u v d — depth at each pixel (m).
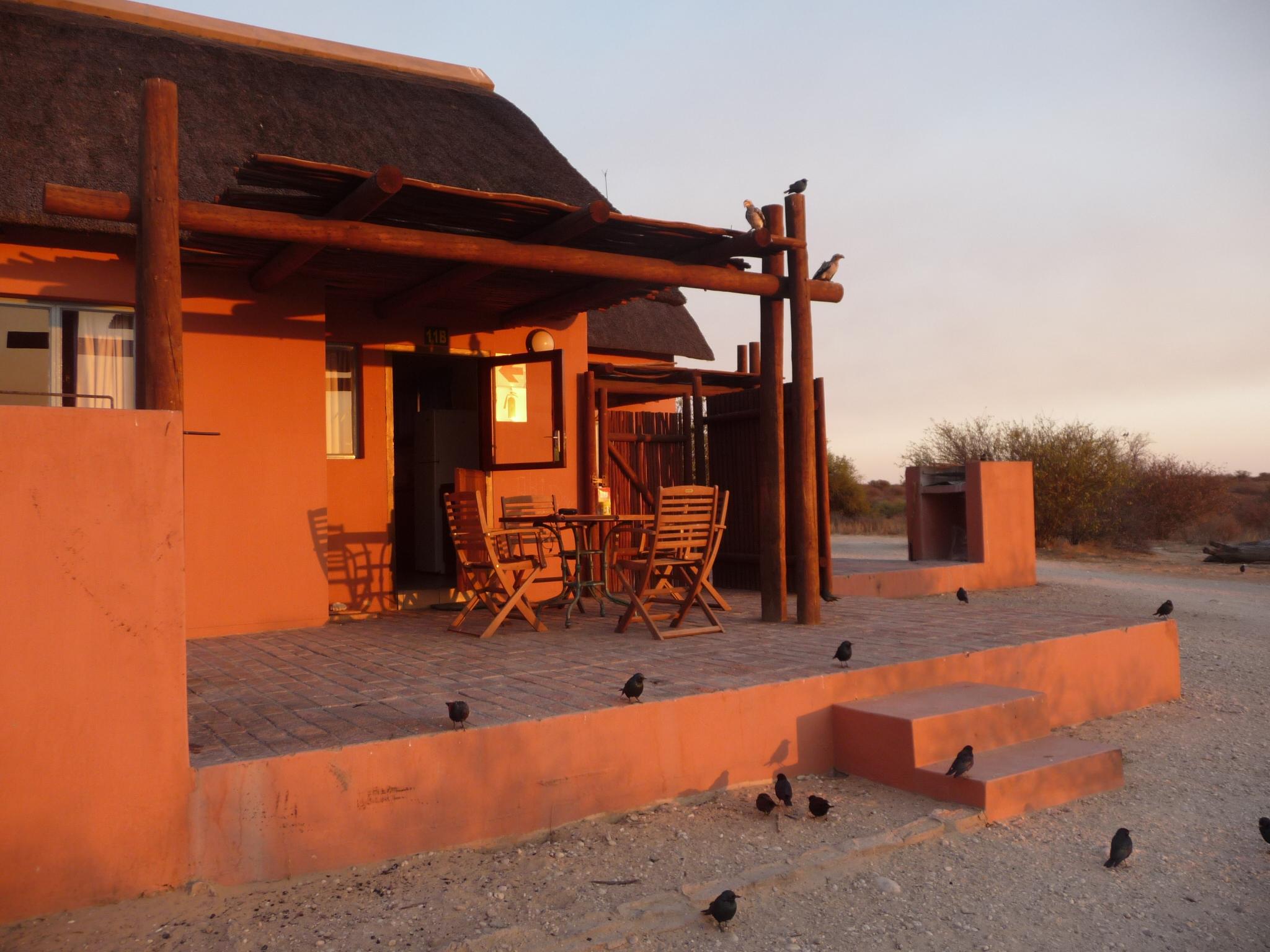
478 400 10.20
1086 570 16.95
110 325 7.19
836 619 7.81
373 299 8.57
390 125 9.17
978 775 4.66
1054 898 3.75
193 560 7.28
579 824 4.30
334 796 3.75
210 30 9.10
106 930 3.17
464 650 6.34
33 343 6.91
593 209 5.80
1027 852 4.21
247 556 7.51
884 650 6.16
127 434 3.41
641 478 10.62
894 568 12.86
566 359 9.83
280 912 3.38
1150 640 7.22
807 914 3.56
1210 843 4.37
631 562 6.96
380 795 3.84
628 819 4.40
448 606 8.88
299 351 7.80
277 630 7.55
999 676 6.19
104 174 6.83
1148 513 21.80
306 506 7.79
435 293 7.80
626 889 3.67
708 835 4.25
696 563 7.29
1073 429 21.00
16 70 7.27
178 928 3.21
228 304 7.49
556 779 4.26
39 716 3.24
